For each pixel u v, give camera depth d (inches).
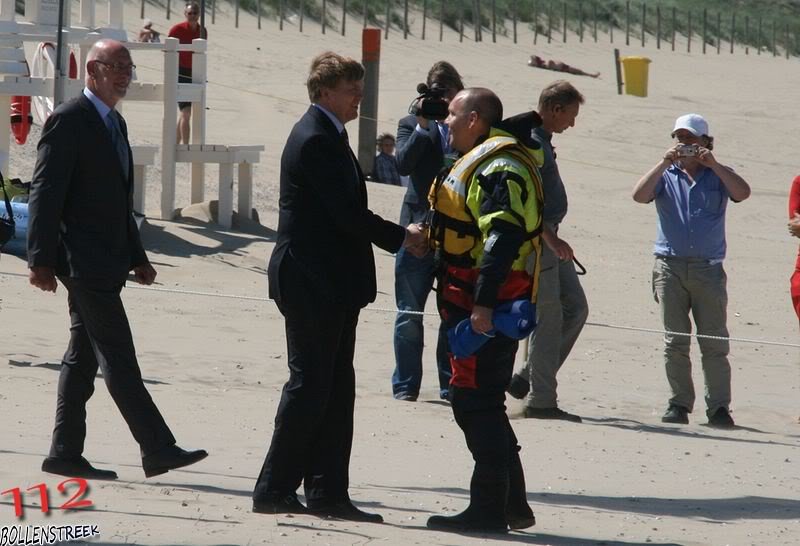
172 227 2303.2
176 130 2372.0
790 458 1207.6
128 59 924.6
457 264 840.3
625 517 920.3
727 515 942.4
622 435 1277.1
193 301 1855.3
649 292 2287.2
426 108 1279.5
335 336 855.1
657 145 4638.3
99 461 1007.6
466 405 846.5
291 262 845.8
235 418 1216.8
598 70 7514.8
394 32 7426.2
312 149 835.4
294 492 868.6
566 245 1245.1
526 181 821.2
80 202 908.0
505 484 847.7
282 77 5374.0
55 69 1985.7
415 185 1339.8
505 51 7632.9
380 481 1007.6
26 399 1223.5
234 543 762.2
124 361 914.7
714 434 1325.0
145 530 786.8
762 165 4473.4
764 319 2143.2
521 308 821.9
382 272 2192.4
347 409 879.7
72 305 938.1
